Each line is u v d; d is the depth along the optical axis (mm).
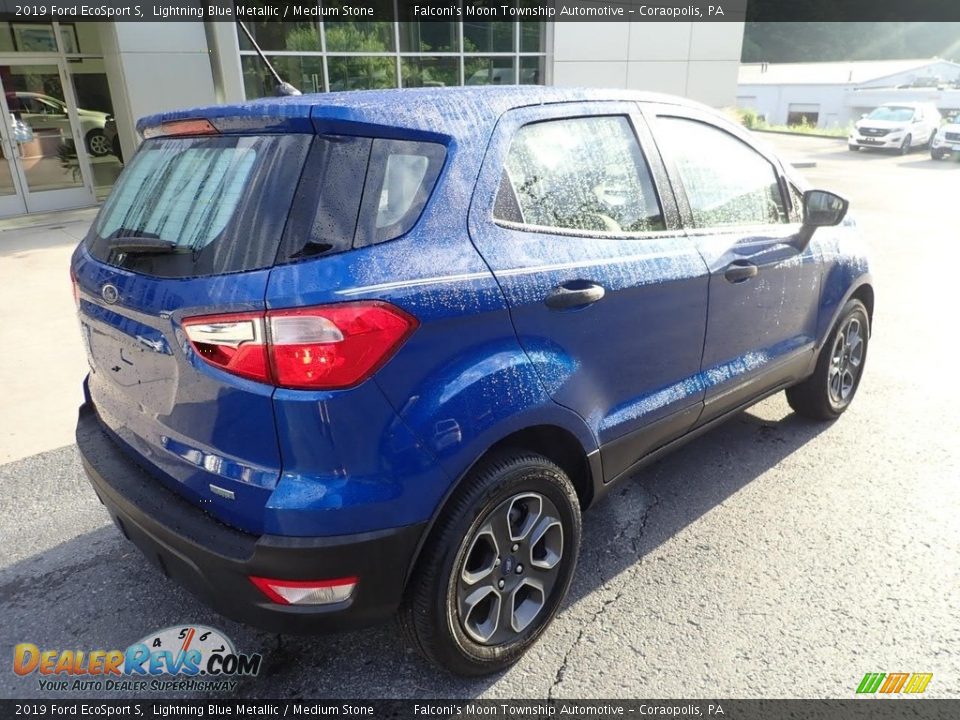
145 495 2172
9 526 3273
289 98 2160
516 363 2154
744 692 2301
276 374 1800
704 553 2994
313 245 1849
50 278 7355
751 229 3182
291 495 1848
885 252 8766
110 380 2361
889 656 2432
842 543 3039
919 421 4164
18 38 10594
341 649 2521
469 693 2324
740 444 3930
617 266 2475
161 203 2178
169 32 10734
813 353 3699
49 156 11242
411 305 1903
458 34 13562
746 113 38875
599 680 2359
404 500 1938
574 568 2547
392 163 1991
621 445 2641
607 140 2611
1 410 4445
